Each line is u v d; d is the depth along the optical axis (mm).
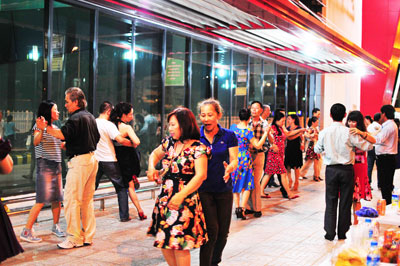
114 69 9406
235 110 14023
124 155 7156
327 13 21406
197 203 3816
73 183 5660
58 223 6297
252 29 10016
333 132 6254
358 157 6660
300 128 10734
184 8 8781
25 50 7805
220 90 13172
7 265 5008
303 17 9648
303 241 6328
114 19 9367
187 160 3785
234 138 4742
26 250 5570
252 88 14992
